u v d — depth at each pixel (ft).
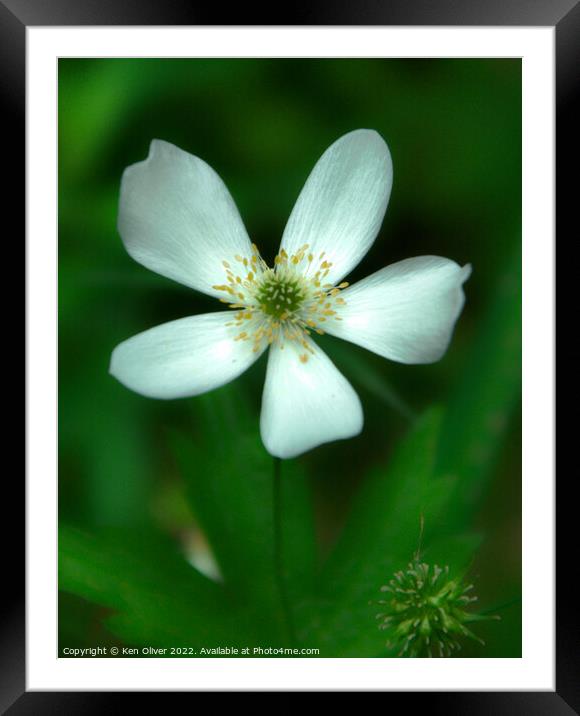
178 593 0.77
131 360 0.72
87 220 0.82
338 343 0.83
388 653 0.76
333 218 0.75
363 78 0.85
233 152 0.84
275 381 0.73
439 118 0.84
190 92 0.84
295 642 0.76
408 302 0.73
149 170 0.73
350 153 0.75
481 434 0.81
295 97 0.85
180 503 0.82
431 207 0.84
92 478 0.81
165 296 0.83
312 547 0.78
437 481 0.78
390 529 0.77
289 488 0.79
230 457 0.79
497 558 0.80
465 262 0.83
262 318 0.75
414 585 0.73
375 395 0.83
